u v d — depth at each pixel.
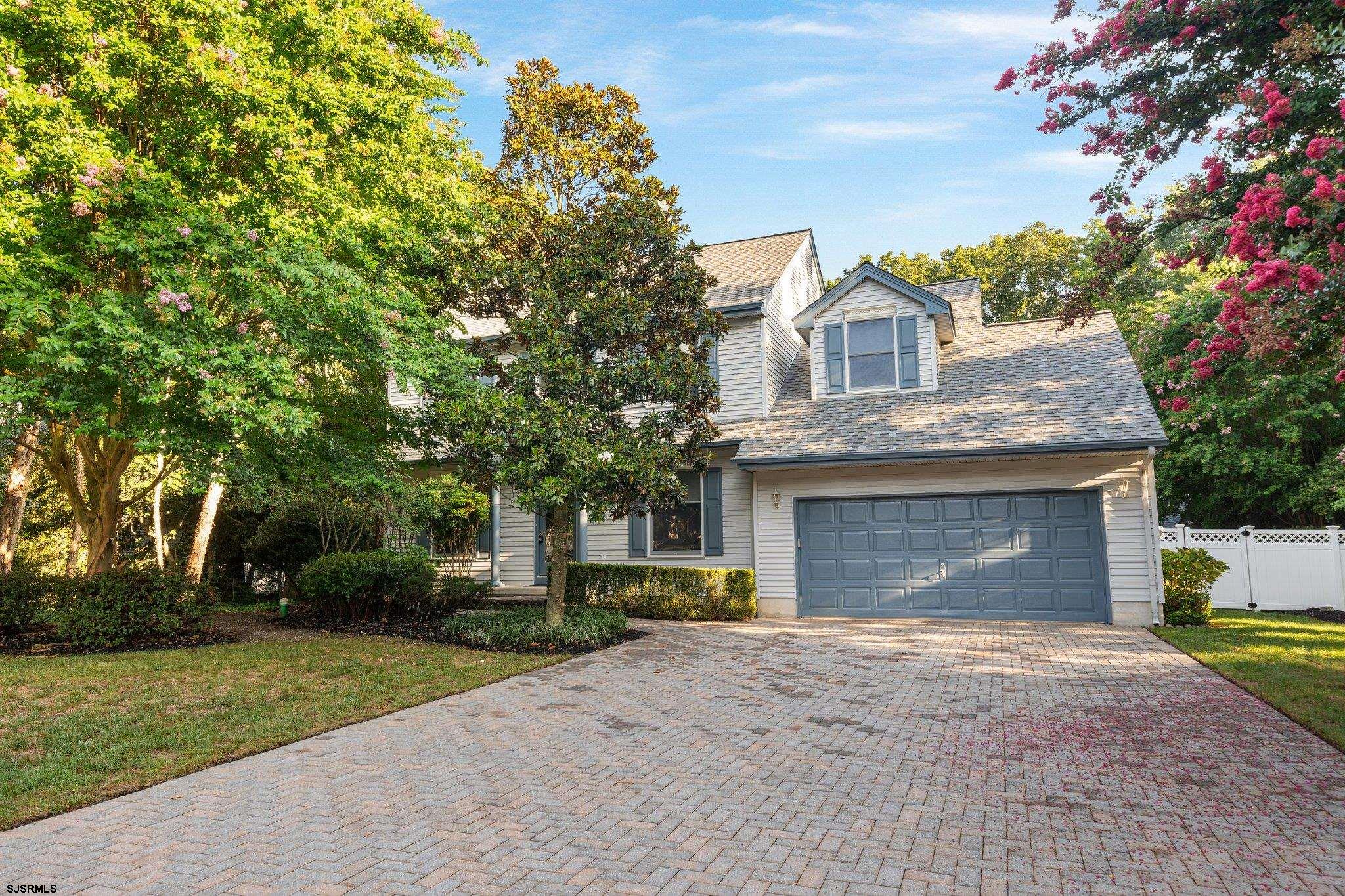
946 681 8.67
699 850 4.21
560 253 12.11
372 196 12.11
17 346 10.49
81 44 8.59
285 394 9.57
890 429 14.57
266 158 9.70
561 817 4.72
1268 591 15.46
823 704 7.68
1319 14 5.96
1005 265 36.47
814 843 4.31
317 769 5.70
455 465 18.45
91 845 4.25
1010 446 13.00
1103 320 17.14
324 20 10.74
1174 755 5.88
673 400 11.87
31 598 11.73
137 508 19.39
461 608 15.44
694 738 6.51
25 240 8.30
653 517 17.11
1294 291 5.67
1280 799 4.93
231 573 21.16
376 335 10.05
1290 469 18.44
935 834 4.44
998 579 13.90
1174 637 11.24
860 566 14.76
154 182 8.89
